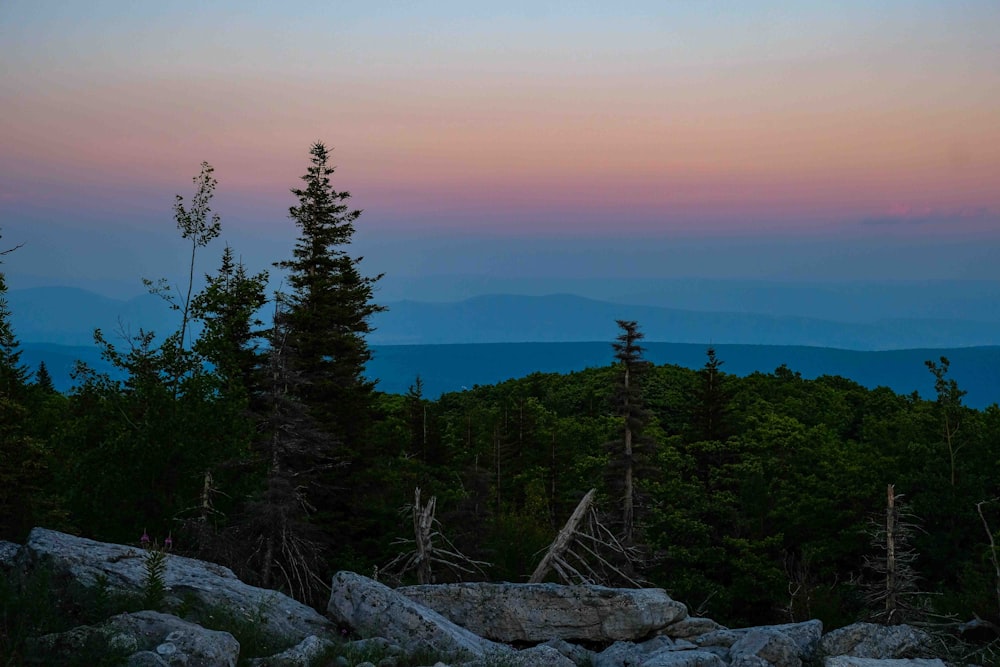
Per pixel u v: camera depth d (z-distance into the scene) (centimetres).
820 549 4834
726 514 5016
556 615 2208
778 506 5034
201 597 1728
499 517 4244
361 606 1897
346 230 4119
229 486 2941
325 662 1487
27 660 1116
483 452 7425
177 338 2844
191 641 1273
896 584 3209
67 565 1652
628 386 3928
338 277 4016
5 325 2859
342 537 3638
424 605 2239
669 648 2062
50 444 2792
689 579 4447
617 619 2189
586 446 8400
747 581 4475
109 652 1170
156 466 2700
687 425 6209
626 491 3891
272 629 1697
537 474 6881
